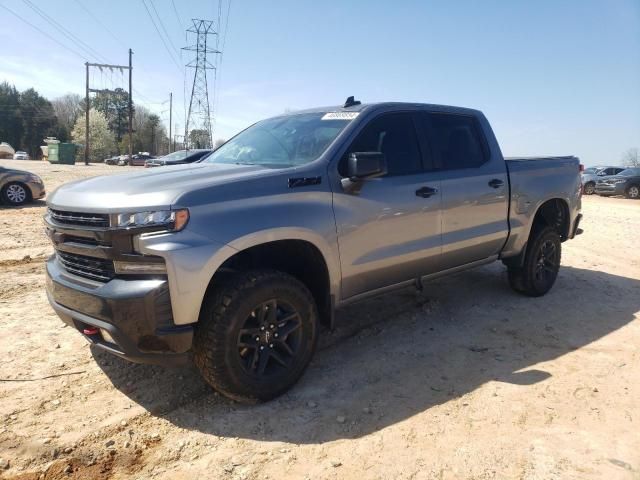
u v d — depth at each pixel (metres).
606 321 5.16
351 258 3.86
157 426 3.21
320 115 4.50
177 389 3.66
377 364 4.11
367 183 3.97
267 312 3.43
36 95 112.56
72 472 2.76
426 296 5.86
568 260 8.05
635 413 3.35
